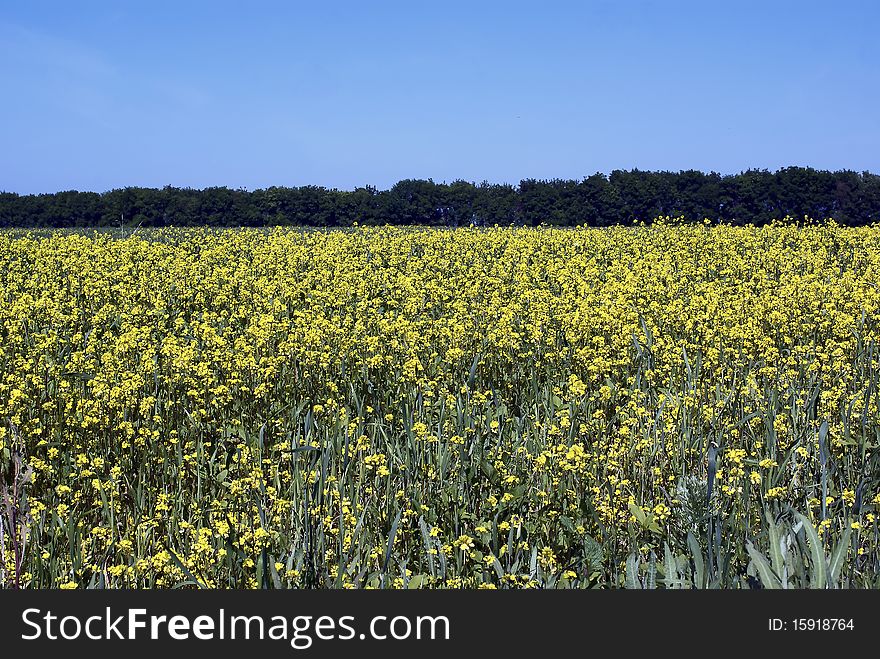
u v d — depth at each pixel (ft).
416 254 66.03
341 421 22.03
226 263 59.67
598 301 40.88
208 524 17.89
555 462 19.77
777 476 18.37
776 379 28.07
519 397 27.40
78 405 23.54
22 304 38.86
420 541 16.66
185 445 22.57
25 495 16.93
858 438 21.26
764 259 57.26
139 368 27.96
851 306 39.99
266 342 31.94
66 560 16.15
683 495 15.87
